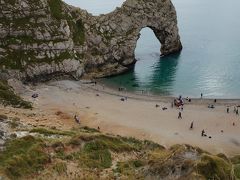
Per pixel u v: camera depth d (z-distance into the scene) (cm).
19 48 10369
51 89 9819
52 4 11312
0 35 10275
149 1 13362
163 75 12000
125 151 3844
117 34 12662
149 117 8262
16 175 2805
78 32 11844
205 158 2312
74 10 12200
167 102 9388
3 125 4534
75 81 10931
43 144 3450
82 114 8188
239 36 17138
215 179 2209
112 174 3091
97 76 11588
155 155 3528
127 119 8075
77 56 11344
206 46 15588
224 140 7125
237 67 12506
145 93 10206
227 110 8588
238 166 3166
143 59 14000
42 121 6419
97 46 12194
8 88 8619
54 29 10969
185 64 13162
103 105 8944
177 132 7444
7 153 3200
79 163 3272
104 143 3725
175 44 14612
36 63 10394
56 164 3111
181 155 2512
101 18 12700
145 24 13350
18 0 10650
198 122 8000
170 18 13950
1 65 9912
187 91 10456
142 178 2697
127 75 12031
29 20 10706
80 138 3744
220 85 10894
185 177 2289
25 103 8038
